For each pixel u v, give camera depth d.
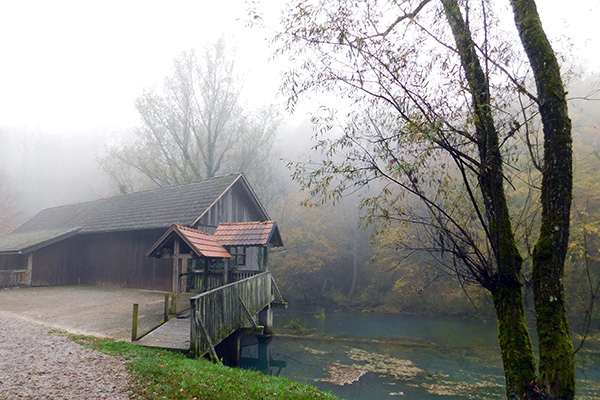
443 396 9.49
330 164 5.00
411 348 14.38
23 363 6.39
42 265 18.97
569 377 3.39
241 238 13.42
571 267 16.52
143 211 18.64
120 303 13.30
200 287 15.12
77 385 5.49
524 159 8.08
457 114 4.66
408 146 4.85
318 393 6.55
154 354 7.27
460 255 4.39
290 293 28.28
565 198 3.64
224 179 18.05
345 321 21.12
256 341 14.48
